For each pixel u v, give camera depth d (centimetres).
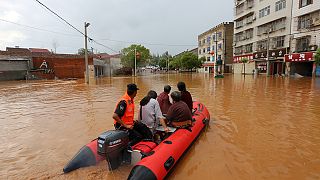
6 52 3669
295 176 404
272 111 906
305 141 569
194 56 6269
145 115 483
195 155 491
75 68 3816
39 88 2006
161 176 360
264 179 396
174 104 531
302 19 2998
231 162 459
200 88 1838
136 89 463
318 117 798
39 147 550
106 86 2136
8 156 499
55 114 901
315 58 2511
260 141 573
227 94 1434
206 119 674
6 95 1523
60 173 414
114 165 402
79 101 1225
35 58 3669
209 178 399
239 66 4778
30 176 408
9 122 782
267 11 3734
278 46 3506
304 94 1364
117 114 435
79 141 588
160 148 414
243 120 772
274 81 2409
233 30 5447
